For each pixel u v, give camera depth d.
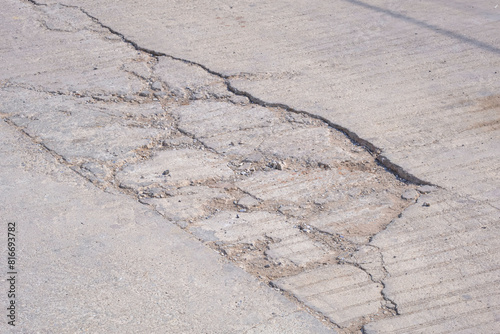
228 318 2.85
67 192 3.82
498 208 3.54
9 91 5.11
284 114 4.71
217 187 3.88
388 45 5.81
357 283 3.05
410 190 3.77
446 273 3.08
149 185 3.90
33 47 5.95
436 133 4.35
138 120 4.69
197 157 4.21
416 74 5.23
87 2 7.13
